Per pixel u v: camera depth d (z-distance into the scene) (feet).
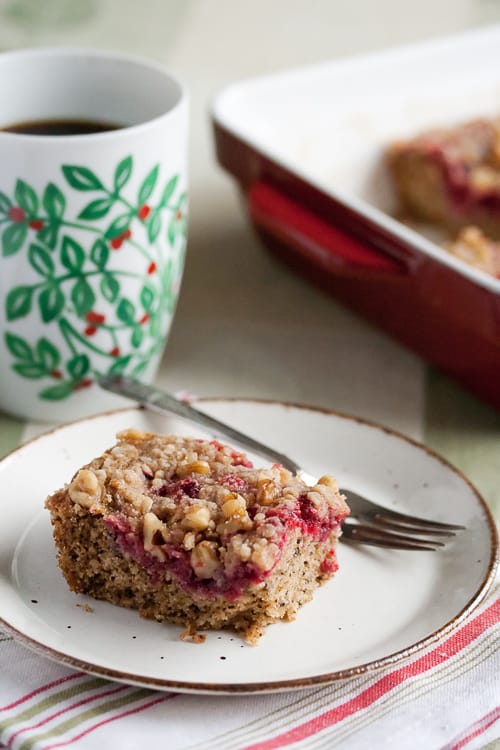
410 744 1.92
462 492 2.20
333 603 2.06
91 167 2.25
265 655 1.99
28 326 2.35
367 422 2.32
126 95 2.46
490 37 3.16
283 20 3.98
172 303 2.47
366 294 2.68
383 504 2.23
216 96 2.93
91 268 2.32
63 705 1.95
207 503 2.03
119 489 2.05
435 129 3.10
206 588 2.00
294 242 2.64
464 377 2.54
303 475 2.22
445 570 2.11
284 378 2.59
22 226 2.28
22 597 2.05
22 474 2.22
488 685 1.99
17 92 2.45
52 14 3.94
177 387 2.55
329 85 3.04
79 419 2.44
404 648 1.96
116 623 2.02
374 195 3.09
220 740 1.92
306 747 1.91
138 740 1.91
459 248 2.76
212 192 3.13
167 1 4.11
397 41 3.80
